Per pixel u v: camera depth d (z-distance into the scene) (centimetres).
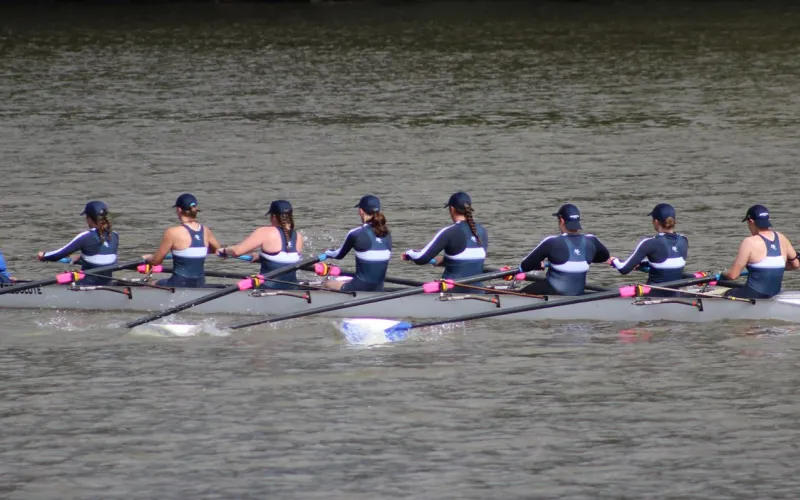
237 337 7438
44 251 9550
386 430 5938
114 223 10681
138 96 18600
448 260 7838
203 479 5394
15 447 5734
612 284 8769
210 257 9562
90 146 14638
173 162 13675
